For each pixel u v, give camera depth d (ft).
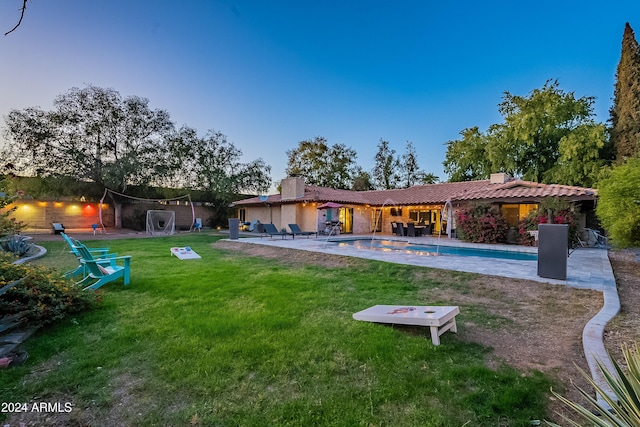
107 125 78.69
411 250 42.65
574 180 74.64
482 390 8.93
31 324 12.59
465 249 46.78
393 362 10.56
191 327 13.30
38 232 72.54
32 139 70.54
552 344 12.29
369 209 84.99
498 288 20.68
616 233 26.07
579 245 47.16
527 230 47.60
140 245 47.57
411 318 12.60
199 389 8.90
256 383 9.25
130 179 79.56
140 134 83.66
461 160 100.17
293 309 16.05
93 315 14.70
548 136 83.51
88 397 8.54
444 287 21.61
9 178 28.81
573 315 15.83
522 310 16.75
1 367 9.84
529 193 50.85
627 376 5.90
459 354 11.28
